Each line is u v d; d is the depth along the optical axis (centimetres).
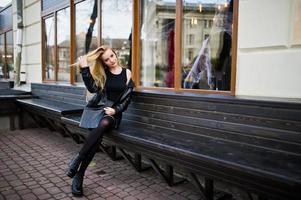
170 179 386
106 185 391
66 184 394
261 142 282
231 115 306
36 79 849
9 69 1057
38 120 739
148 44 496
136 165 435
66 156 512
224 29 381
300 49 287
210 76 398
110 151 486
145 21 500
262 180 227
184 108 355
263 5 311
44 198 354
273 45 305
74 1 661
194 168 289
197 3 416
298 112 257
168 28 461
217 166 257
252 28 322
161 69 474
